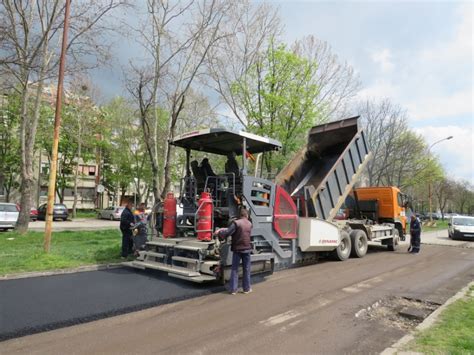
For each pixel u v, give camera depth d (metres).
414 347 4.29
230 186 8.59
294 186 11.55
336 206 11.41
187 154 9.53
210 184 8.96
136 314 5.70
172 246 8.23
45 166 38.44
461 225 21.11
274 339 4.70
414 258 12.85
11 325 4.88
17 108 31.41
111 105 34.94
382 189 15.72
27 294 6.57
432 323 5.26
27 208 15.57
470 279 8.91
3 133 33.22
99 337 4.69
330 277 8.95
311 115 17.64
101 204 46.94
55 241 13.77
